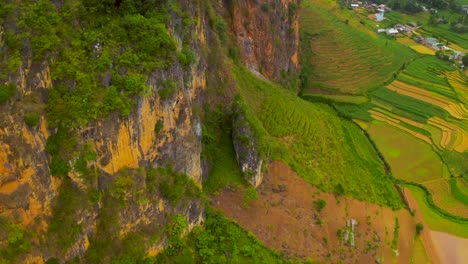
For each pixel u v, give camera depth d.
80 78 24.53
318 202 42.78
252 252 34.16
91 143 24.95
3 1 23.34
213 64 41.72
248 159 39.28
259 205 38.62
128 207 27.14
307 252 38.00
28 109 22.39
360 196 49.38
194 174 33.34
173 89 28.88
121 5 27.73
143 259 27.84
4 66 22.03
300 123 52.84
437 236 51.75
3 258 21.20
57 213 23.83
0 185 21.47
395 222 50.16
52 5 24.75
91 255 25.30
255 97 52.00
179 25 32.09
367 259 42.31
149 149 28.52
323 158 50.78
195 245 31.95
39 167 22.84
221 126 41.12
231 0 56.41
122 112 25.62
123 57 26.36
